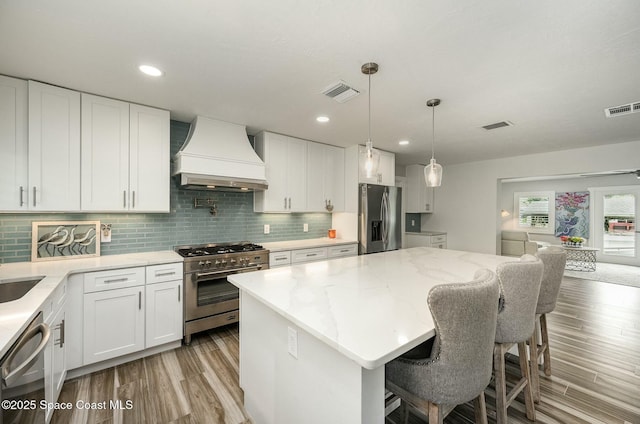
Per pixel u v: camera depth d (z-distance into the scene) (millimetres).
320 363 1185
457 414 1864
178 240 3141
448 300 1024
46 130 2195
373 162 2109
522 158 4965
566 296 4328
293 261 3473
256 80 2158
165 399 1945
